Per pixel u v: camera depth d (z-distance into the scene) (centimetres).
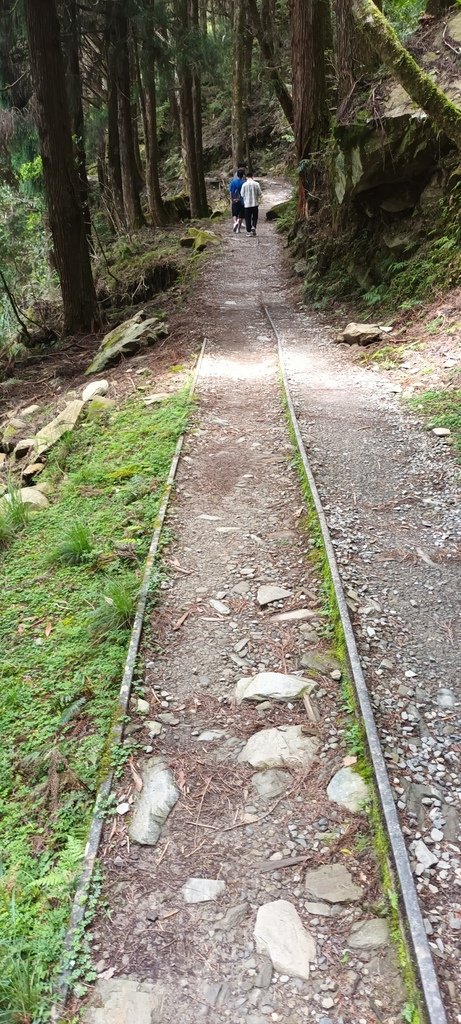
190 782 325
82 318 1452
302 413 766
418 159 1056
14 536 640
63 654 448
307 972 241
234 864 284
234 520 556
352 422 743
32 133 1628
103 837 300
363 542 510
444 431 692
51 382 1207
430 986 221
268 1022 227
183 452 680
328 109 1549
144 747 346
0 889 295
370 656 390
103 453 754
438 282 1005
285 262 1661
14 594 540
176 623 436
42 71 1254
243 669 394
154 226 2509
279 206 2369
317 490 580
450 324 921
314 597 449
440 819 293
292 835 294
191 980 242
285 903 266
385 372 895
